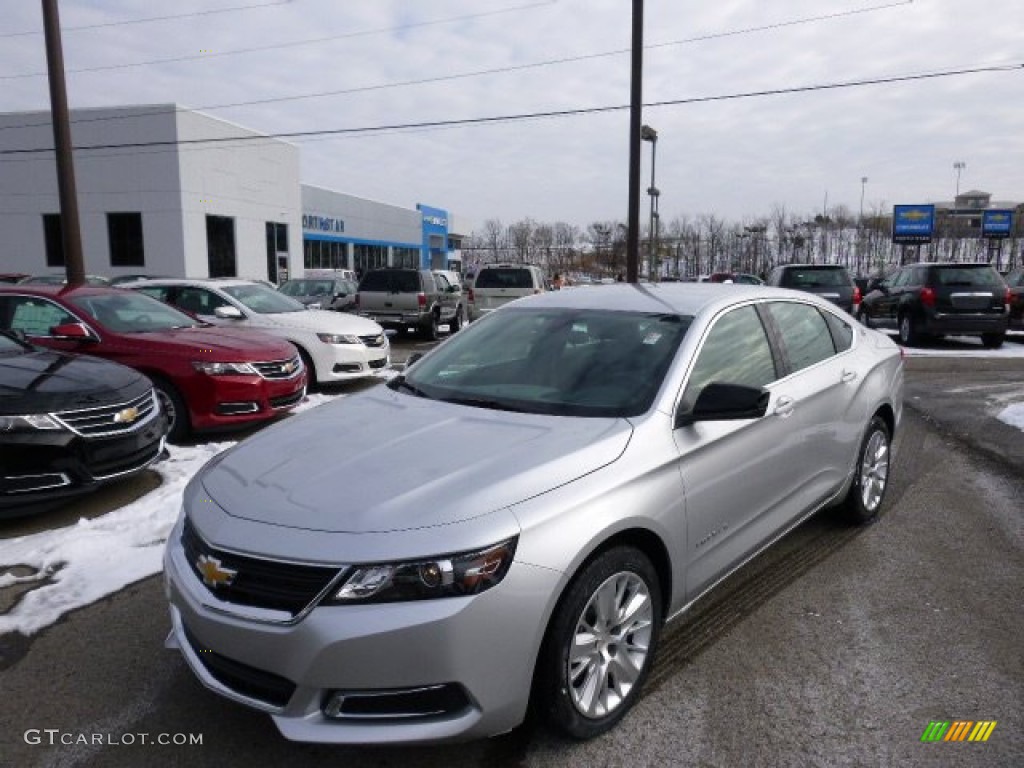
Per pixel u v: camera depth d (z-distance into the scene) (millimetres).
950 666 3303
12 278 20031
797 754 2730
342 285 20609
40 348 6199
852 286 16672
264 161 34344
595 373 3502
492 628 2426
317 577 2398
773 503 3826
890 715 2953
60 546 4633
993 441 7465
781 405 3814
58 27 13516
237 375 7363
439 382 3818
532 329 4023
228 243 31984
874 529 4980
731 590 4074
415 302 17484
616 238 71438
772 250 71688
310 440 3162
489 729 2488
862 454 4809
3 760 2732
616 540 2863
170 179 28422
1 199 29734
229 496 2783
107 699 3119
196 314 10578
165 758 2742
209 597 2570
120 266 29250
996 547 4668
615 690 2875
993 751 2730
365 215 50875
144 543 4723
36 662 3395
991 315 15234
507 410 3375
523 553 2492
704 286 4469
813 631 3619
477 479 2662
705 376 3508
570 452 2850
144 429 5582
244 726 2936
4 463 4789
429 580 2379
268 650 2420
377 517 2486
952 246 70688
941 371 12547
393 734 2377
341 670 2354
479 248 86938
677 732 2859
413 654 2355
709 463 3277
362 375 10555
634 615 2928
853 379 4613
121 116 28266
